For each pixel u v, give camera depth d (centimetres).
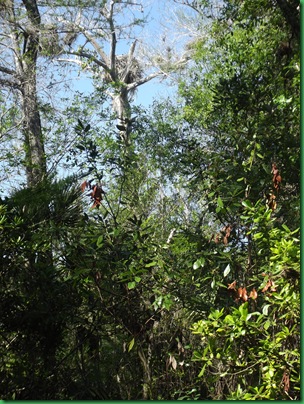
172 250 816
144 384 864
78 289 873
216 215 824
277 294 621
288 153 831
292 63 963
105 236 817
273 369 613
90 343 894
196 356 658
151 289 811
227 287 759
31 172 1598
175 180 1378
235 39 1368
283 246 610
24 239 866
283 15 1093
